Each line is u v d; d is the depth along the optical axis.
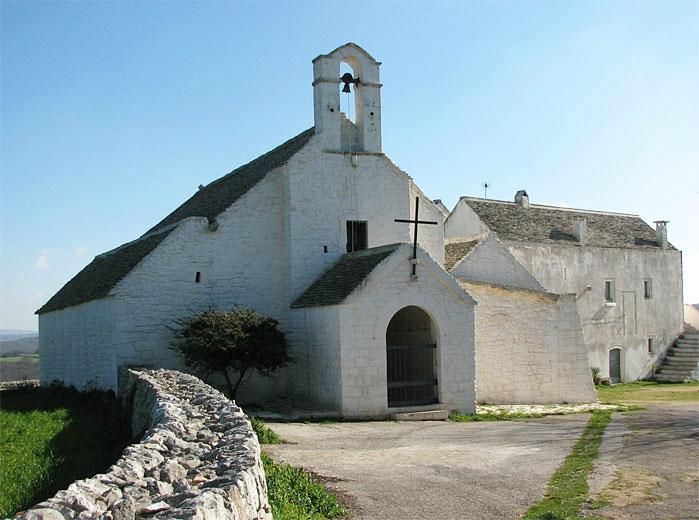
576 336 25.11
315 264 23.34
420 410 20.22
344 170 23.97
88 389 24.11
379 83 24.67
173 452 7.89
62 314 28.42
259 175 24.28
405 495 10.38
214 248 22.64
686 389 34.78
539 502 10.00
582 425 18.02
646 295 41.88
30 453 13.81
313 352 21.22
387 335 24.12
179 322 21.86
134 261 22.55
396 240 24.59
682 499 9.96
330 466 12.32
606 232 41.00
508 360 24.20
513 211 38.19
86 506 5.57
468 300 21.17
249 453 7.70
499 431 17.05
